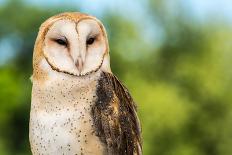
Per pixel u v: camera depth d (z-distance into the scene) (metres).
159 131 35.41
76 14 6.96
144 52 40.94
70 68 6.86
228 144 37.69
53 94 6.88
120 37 40.91
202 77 38.84
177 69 39.66
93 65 6.92
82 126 6.88
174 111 35.44
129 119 7.16
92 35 6.93
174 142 35.56
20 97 36.78
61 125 6.86
